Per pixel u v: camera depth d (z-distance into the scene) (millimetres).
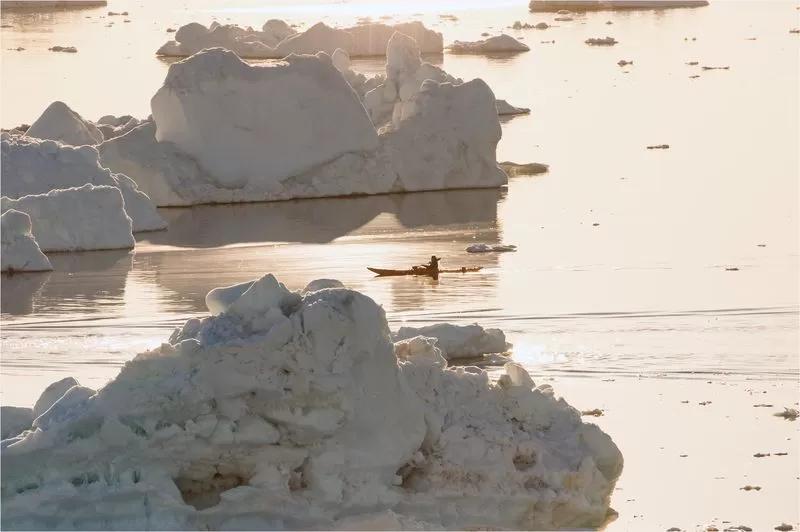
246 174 161625
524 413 62656
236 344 56469
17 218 124750
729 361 89125
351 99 164875
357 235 139750
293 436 57375
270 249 132625
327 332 57094
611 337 95938
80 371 87500
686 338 95312
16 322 103688
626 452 70188
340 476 57594
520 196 159625
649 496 63875
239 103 161250
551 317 102062
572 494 59562
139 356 56500
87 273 122938
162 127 162000
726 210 146625
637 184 163750
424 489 58719
